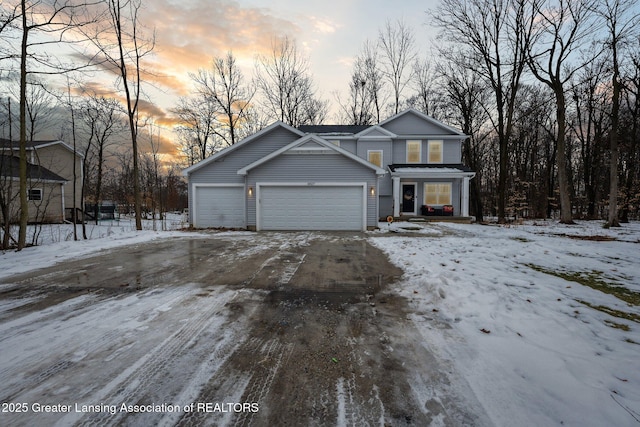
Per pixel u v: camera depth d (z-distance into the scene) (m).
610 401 2.04
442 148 18.61
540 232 11.89
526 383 2.29
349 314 3.74
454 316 3.63
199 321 3.50
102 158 22.66
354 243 9.11
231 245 8.77
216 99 23.97
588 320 3.37
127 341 3.00
